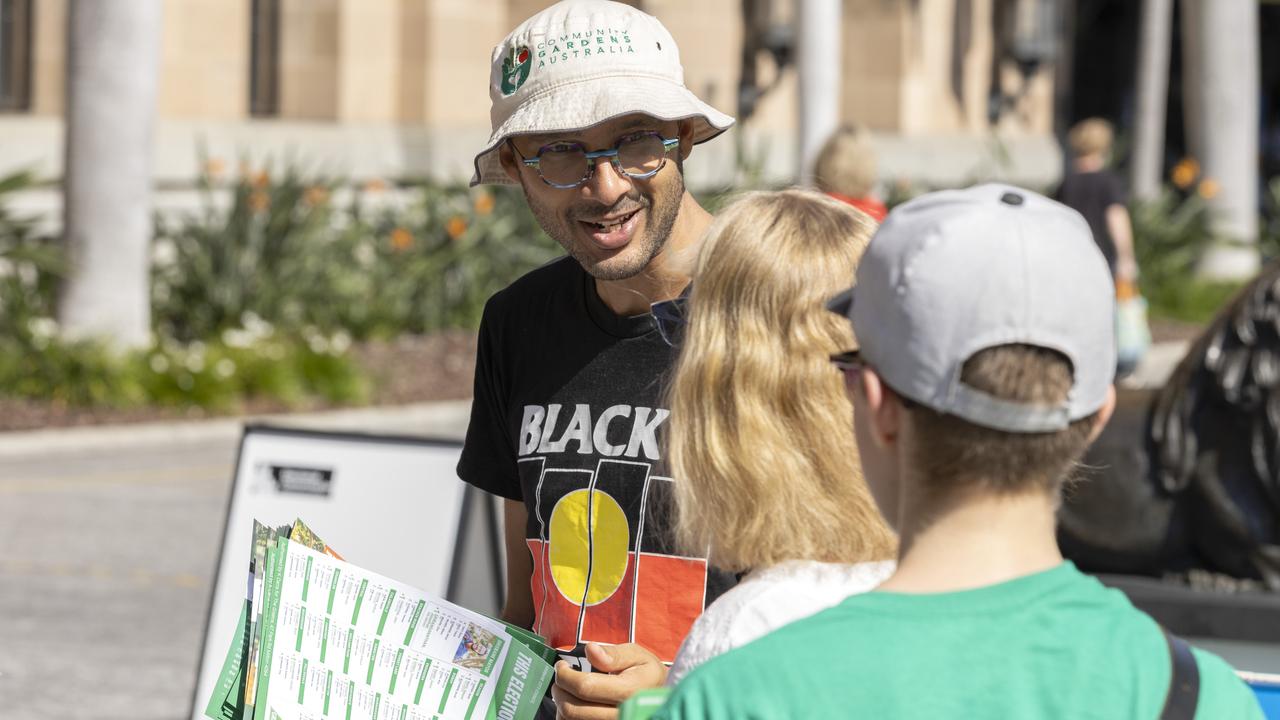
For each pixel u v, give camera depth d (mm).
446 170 18922
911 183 21578
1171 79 34250
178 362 12945
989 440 1712
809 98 15484
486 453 3113
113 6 12727
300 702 2477
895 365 1749
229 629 5031
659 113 2764
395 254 16812
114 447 11672
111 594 7785
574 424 2865
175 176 16516
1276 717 3492
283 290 15000
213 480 10672
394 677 2461
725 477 2244
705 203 3359
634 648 2566
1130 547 5180
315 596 2502
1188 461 5086
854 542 2238
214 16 18109
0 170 15508
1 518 9297
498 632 2461
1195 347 5109
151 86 12938
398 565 4961
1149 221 21297
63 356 12430
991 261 1711
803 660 1668
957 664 1658
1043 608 1697
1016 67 25609
